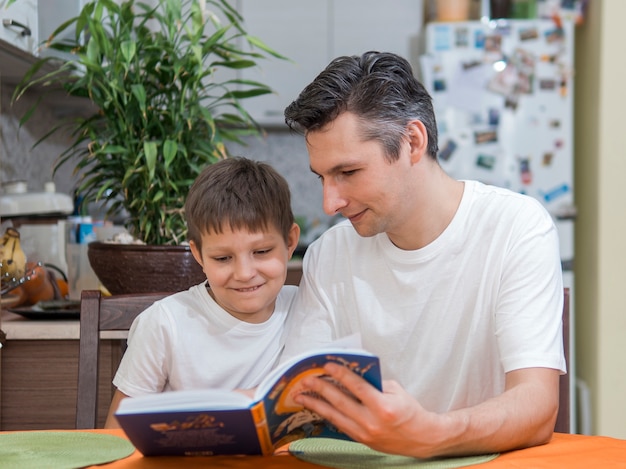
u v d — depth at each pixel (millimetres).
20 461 905
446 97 3309
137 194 1808
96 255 1690
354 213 1132
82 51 1858
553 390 1030
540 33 3301
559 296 1137
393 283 1279
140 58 1797
